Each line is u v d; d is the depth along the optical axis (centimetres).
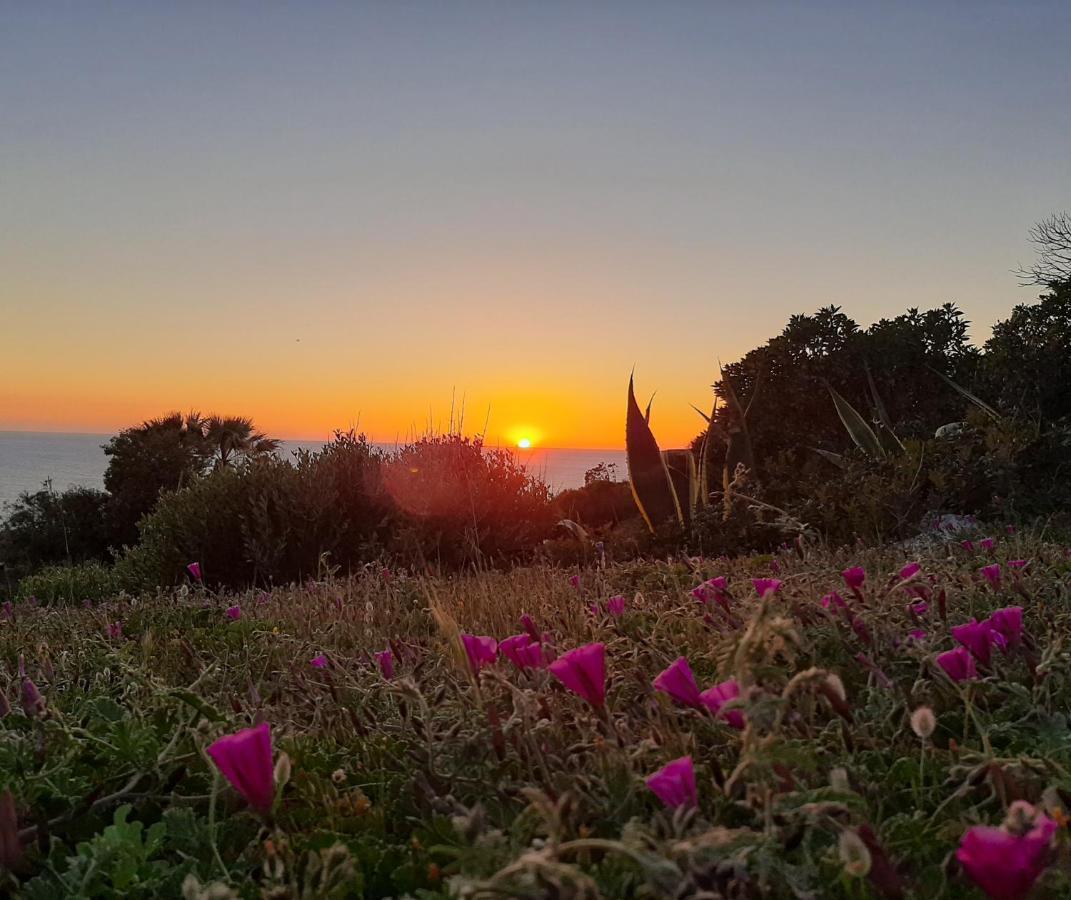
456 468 997
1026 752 165
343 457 1019
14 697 261
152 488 2739
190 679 304
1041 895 104
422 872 138
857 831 103
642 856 90
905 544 607
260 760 125
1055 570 352
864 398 1608
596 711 154
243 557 969
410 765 178
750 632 114
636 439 1124
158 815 173
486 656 194
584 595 413
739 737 150
